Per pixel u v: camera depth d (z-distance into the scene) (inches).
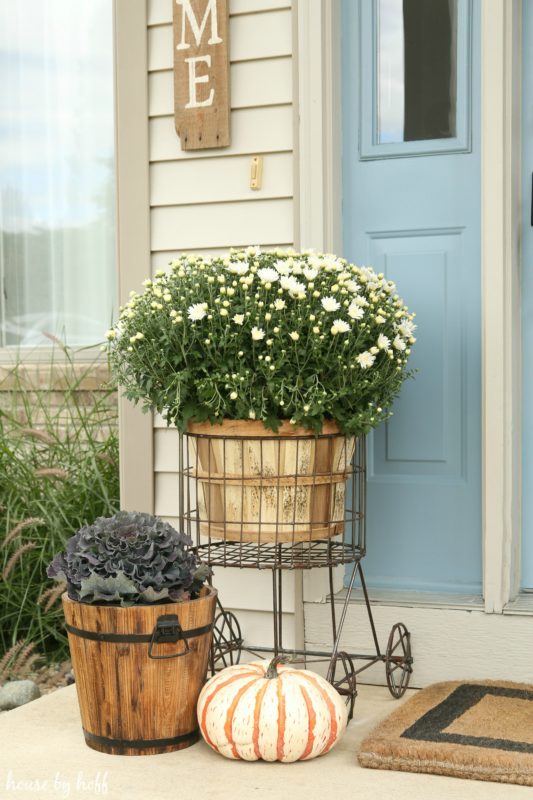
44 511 126.4
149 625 81.7
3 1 153.3
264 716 79.8
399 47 109.0
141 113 113.2
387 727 84.7
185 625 83.0
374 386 91.8
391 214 109.1
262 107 108.6
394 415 109.3
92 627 82.2
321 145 106.0
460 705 90.4
